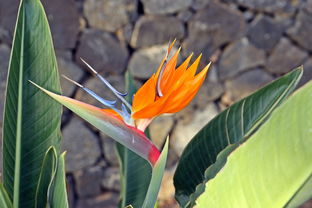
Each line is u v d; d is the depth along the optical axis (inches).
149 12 166.9
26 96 105.0
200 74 99.9
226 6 169.9
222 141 106.0
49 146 105.5
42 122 105.3
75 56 165.5
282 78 105.9
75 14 162.4
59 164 100.7
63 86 164.9
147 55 168.6
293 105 95.3
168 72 100.8
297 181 96.4
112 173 174.1
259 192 97.0
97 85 167.0
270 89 106.1
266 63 175.8
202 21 169.0
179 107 100.3
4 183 105.5
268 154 96.3
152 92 100.1
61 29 161.9
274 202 97.1
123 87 167.9
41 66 104.9
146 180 109.6
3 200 100.8
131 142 101.6
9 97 104.7
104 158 173.9
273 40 174.4
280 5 172.2
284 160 96.2
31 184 105.3
